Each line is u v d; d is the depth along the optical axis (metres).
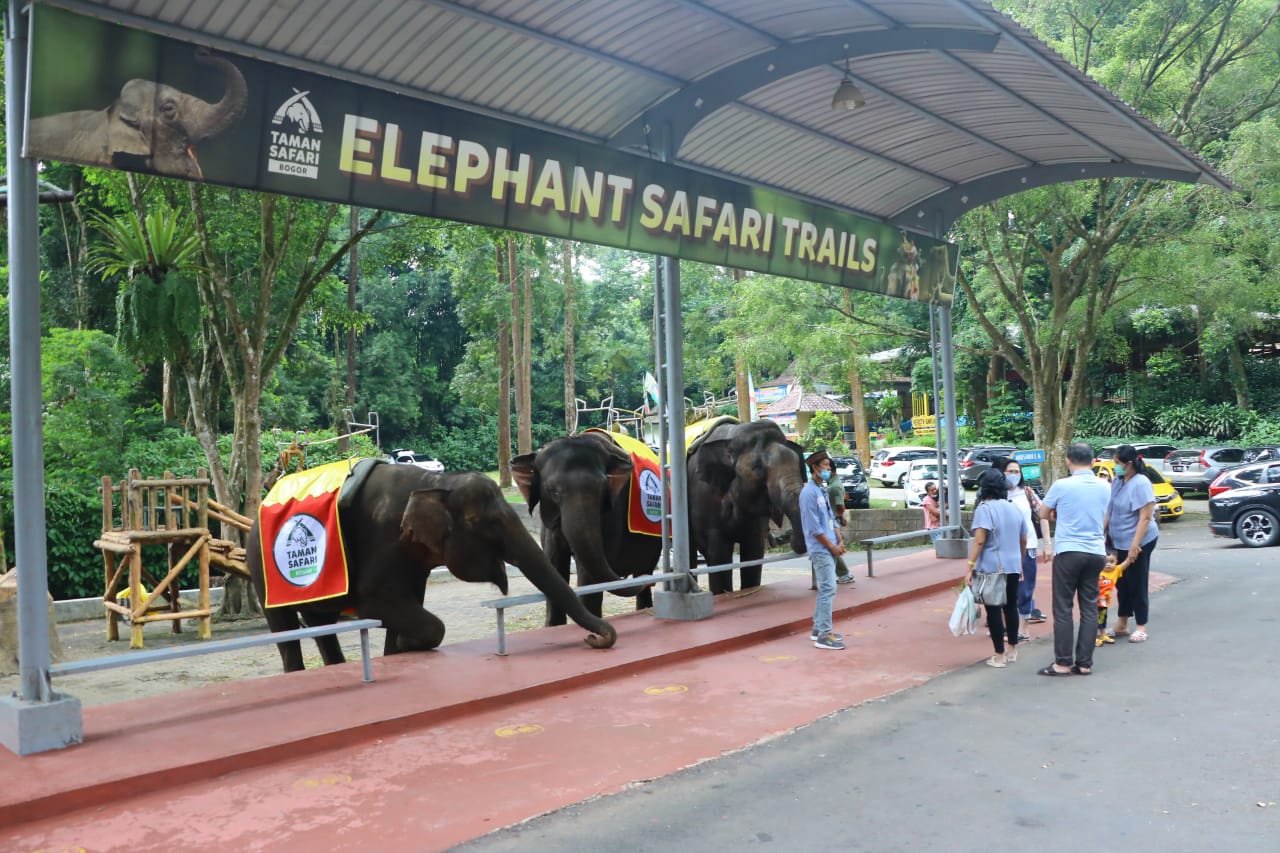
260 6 6.42
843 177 12.29
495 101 8.52
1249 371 35.34
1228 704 6.48
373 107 7.14
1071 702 6.74
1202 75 18.55
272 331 24.67
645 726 6.52
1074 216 19.56
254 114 6.50
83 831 4.87
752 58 8.88
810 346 21.61
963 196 13.36
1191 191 19.41
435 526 7.97
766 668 8.13
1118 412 36.62
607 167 8.86
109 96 5.84
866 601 10.75
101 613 15.12
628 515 10.99
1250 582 11.65
